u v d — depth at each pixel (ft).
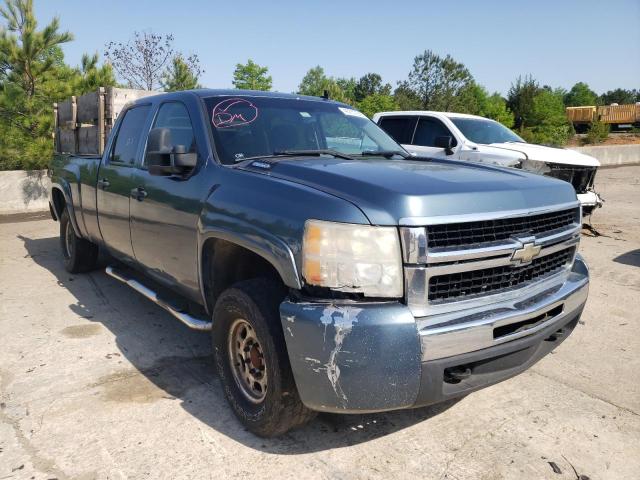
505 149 29.12
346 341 7.97
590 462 9.48
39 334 14.93
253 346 9.92
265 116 12.85
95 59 43.19
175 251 12.27
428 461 9.41
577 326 15.99
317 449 9.72
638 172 70.54
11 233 29.96
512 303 9.19
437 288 8.48
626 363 13.51
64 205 21.02
